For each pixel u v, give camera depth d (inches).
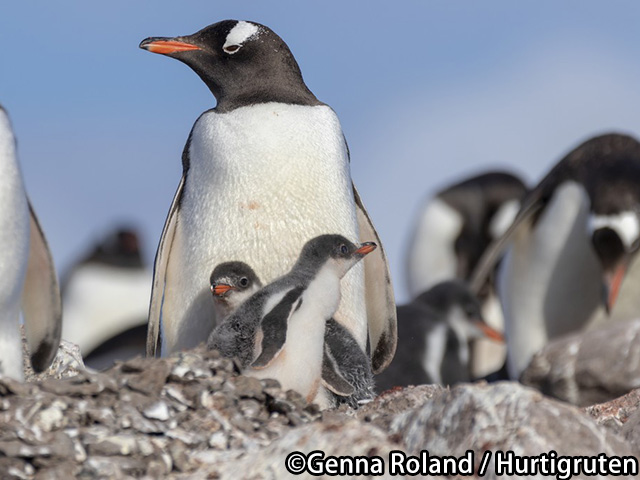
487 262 1062.4
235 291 613.9
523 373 831.7
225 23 698.2
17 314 595.5
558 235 1032.8
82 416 478.3
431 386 557.3
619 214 1001.5
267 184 650.2
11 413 469.4
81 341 1574.8
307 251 606.2
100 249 1606.8
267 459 438.3
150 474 464.1
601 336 823.7
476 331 1053.2
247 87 678.5
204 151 663.1
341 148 671.8
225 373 526.6
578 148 1055.0
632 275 1026.1
